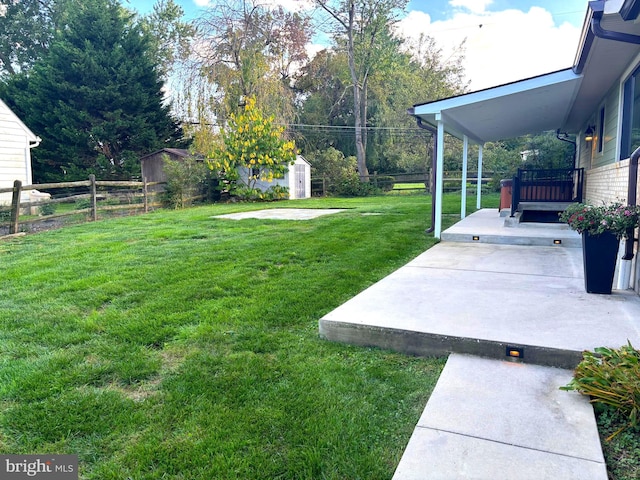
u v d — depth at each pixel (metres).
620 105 5.61
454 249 5.93
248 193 15.06
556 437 1.81
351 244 6.19
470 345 2.63
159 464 1.77
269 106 17.61
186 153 18.09
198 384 2.39
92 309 3.64
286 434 1.96
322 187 18.72
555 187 8.94
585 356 2.24
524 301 3.41
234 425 2.02
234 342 2.96
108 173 18.11
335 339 2.98
